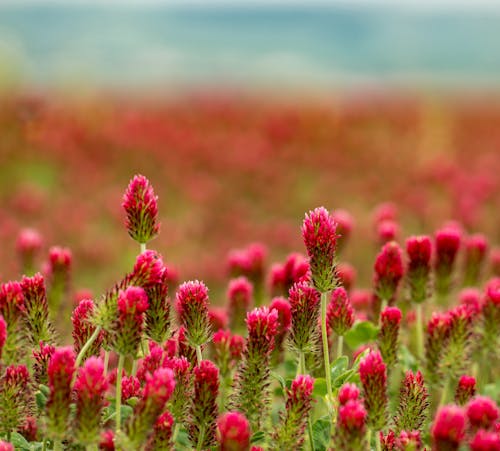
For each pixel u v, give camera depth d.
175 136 32.00
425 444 4.68
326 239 4.38
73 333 4.62
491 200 21.58
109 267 16.41
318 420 4.65
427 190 23.89
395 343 5.31
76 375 4.07
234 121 38.84
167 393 3.84
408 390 4.71
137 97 51.66
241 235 19.06
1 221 18.56
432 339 5.24
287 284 6.32
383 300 5.89
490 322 5.82
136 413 3.84
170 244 17.72
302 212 23.17
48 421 3.88
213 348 5.35
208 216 20.77
